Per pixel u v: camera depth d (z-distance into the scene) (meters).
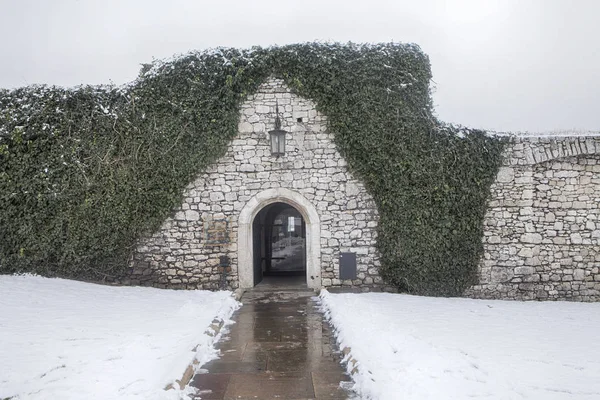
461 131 10.62
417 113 10.59
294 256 13.89
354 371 5.02
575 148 10.64
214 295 9.64
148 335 6.27
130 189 10.41
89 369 4.92
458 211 10.50
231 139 10.70
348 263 10.61
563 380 4.76
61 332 6.44
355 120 10.61
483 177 10.59
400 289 10.66
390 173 10.48
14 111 10.48
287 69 10.73
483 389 4.38
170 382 4.46
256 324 7.54
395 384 4.41
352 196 10.68
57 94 10.55
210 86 10.55
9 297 8.54
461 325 7.38
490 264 10.64
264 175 10.70
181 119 10.48
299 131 10.74
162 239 10.57
